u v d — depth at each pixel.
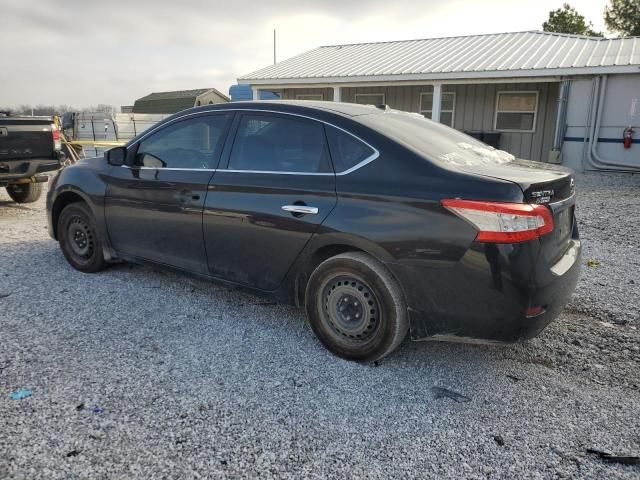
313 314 3.38
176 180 3.96
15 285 4.51
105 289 4.45
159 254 4.22
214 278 3.89
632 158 12.82
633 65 12.05
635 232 6.86
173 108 38.69
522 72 13.27
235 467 2.28
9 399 2.73
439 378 3.09
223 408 2.72
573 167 13.55
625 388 2.99
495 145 15.41
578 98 13.13
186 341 3.49
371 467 2.31
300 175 3.35
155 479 2.19
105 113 19.20
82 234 4.84
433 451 2.42
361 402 2.81
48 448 2.36
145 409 2.68
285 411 2.71
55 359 3.18
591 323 3.89
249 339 3.54
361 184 3.09
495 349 3.46
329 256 3.34
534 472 2.29
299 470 2.28
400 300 3.03
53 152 8.46
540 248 2.77
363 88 17.91
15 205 8.99
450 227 2.78
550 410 2.77
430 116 16.91
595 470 2.30
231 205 3.61
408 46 19.08
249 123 3.71
